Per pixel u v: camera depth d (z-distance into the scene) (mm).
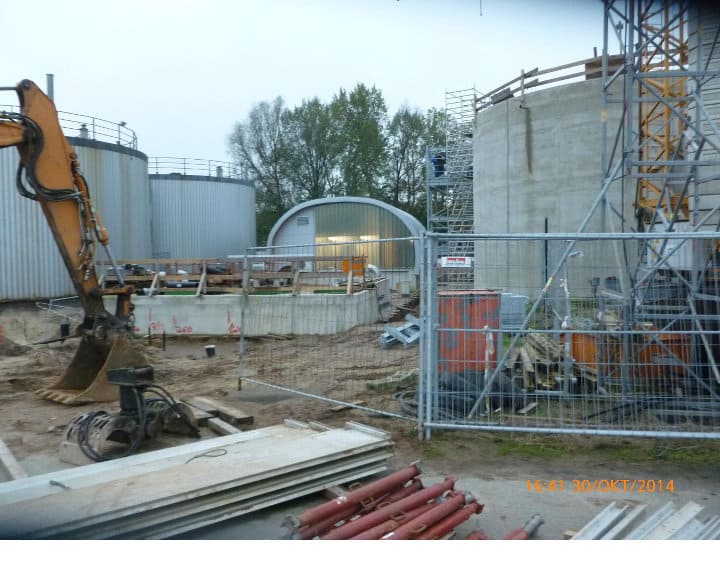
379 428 7375
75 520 4035
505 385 7398
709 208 9859
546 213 16969
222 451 5570
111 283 17891
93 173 22344
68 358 13641
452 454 6445
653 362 7254
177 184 30750
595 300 7613
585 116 16125
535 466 6109
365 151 53062
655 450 6477
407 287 27859
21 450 6957
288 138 53469
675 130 11484
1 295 18922
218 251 32094
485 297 7207
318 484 5301
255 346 14867
